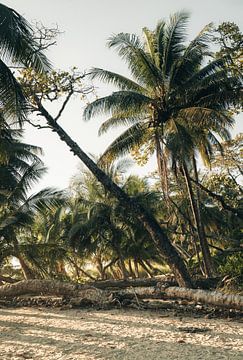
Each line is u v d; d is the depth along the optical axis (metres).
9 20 13.40
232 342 8.98
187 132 19.97
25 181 24.78
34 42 15.66
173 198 30.33
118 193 18.34
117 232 31.70
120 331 10.58
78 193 32.66
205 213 31.39
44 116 18.20
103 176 18.39
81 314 13.76
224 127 20.28
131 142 21.59
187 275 17.44
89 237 31.25
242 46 18.92
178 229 34.81
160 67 21.14
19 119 15.66
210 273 21.39
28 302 16.55
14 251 25.47
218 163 27.12
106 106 19.64
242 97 19.61
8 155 20.31
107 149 21.81
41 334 10.52
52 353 8.40
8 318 13.43
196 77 20.48
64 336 10.15
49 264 30.09
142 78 21.25
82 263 38.22
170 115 20.89
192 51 20.33
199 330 10.34
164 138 20.80
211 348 8.50
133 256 34.28
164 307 13.99
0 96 14.85
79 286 16.11
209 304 13.41
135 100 19.94
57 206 25.33
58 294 16.56
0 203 25.02
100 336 10.02
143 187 33.31
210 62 20.31
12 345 9.32
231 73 19.59
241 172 26.83
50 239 30.91
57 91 17.89
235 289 16.28
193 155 21.09
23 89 16.97
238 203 26.61
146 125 21.66
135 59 20.66
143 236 31.58
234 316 12.42
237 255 18.61
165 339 9.48
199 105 20.69
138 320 12.21
